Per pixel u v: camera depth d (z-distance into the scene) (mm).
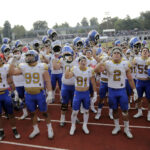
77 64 5043
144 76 5254
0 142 4578
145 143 4301
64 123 5371
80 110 6258
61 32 68375
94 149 4141
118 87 4367
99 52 7113
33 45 9188
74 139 4578
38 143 4457
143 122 5336
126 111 4449
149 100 5379
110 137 4605
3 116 6254
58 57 5891
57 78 6992
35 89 4281
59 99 7734
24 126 5387
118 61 4305
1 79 4320
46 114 4578
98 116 5676
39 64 4312
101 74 5465
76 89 4633
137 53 6871
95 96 4727
